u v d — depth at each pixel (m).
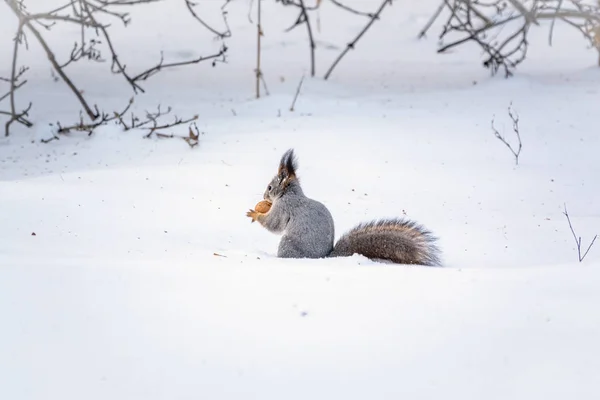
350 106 19.52
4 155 16.20
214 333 6.58
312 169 14.79
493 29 28.28
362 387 5.92
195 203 12.50
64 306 6.97
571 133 17.11
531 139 16.72
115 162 15.36
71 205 11.71
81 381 5.92
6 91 21.09
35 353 6.25
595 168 15.27
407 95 20.88
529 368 6.19
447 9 29.97
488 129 17.38
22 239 9.82
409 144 16.31
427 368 6.17
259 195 13.20
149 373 6.03
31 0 28.92
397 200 13.40
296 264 8.58
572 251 10.76
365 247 9.84
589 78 22.11
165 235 10.77
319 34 28.14
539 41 27.58
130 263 8.21
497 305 7.17
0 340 6.41
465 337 6.59
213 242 10.81
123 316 6.82
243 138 16.59
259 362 6.19
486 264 10.12
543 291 7.50
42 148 16.56
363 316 6.90
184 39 26.72
